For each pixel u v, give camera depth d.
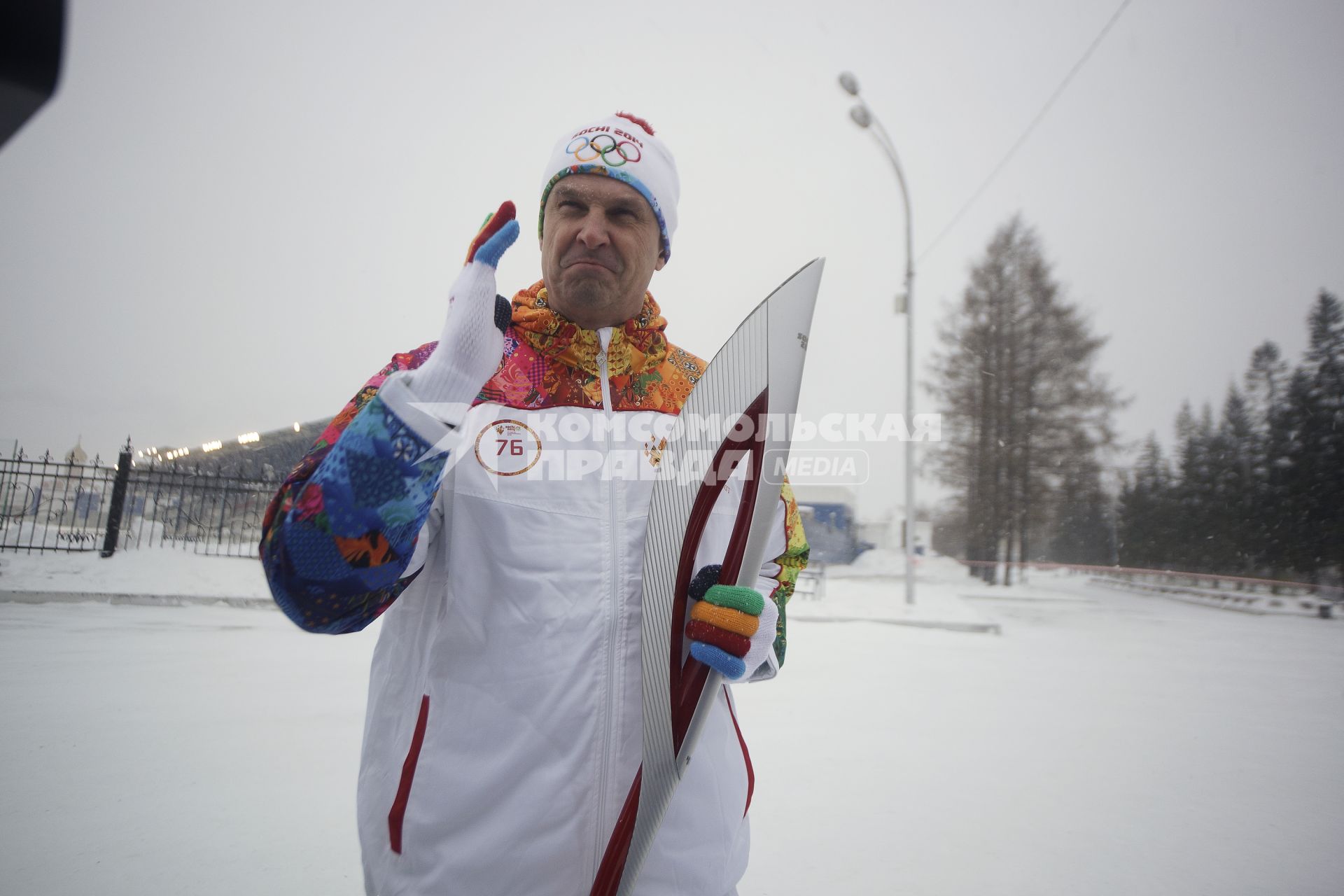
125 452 9.41
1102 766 3.28
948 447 23.75
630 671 0.95
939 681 5.33
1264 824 2.62
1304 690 5.44
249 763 2.87
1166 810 2.74
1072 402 22.38
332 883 1.93
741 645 0.93
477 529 0.96
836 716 4.08
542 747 0.91
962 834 2.45
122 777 2.68
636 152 1.11
